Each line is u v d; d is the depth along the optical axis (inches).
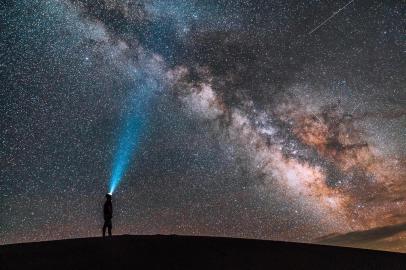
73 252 586.6
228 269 542.3
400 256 656.4
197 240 684.7
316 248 677.9
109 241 661.3
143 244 642.8
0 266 509.4
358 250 682.8
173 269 530.3
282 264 577.9
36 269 505.7
